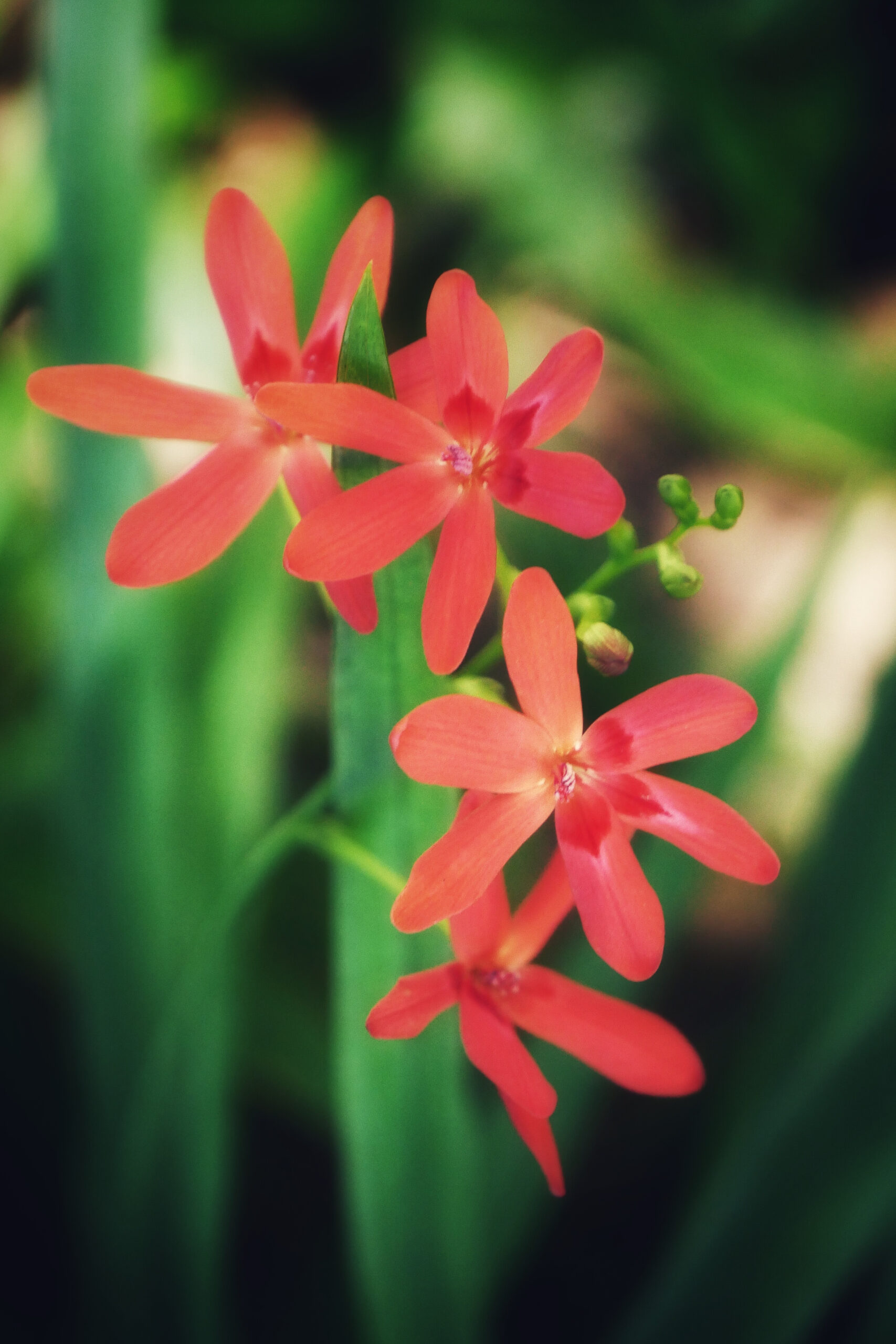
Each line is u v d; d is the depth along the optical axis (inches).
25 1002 10.0
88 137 7.4
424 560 5.3
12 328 11.9
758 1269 6.9
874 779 7.7
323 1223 9.8
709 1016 11.5
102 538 7.4
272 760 11.0
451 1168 6.6
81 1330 8.0
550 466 5.1
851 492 8.3
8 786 9.8
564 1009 5.3
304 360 5.5
